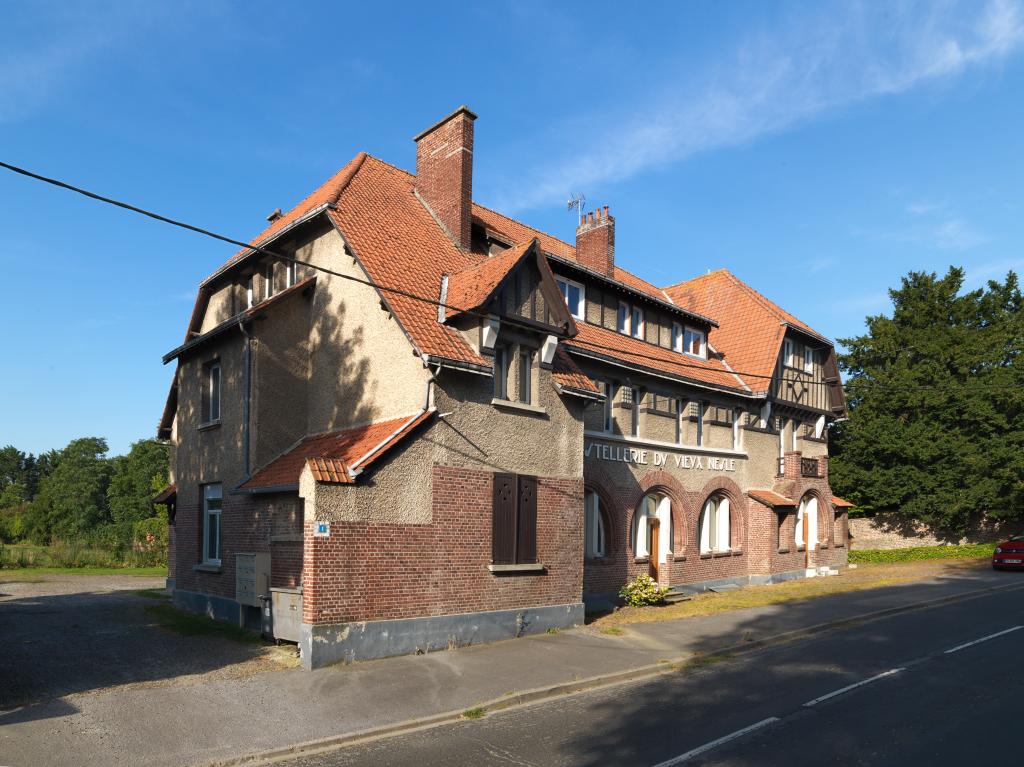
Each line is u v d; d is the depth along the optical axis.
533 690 10.84
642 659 12.98
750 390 26.09
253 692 10.69
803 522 28.81
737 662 13.09
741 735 8.64
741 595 21.94
